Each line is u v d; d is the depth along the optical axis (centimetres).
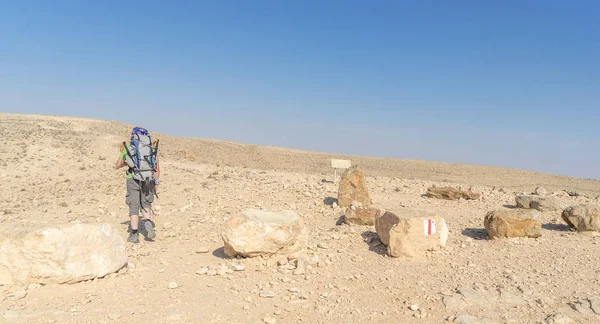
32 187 1831
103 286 594
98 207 1224
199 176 1764
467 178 3919
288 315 533
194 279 639
